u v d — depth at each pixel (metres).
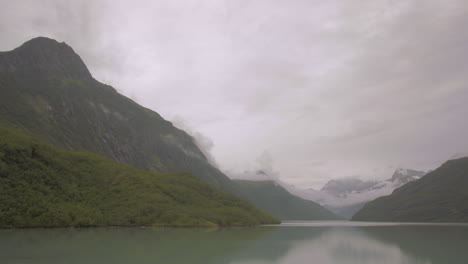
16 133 197.62
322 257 85.81
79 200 174.38
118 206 187.00
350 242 126.31
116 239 108.75
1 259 67.06
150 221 186.75
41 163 180.00
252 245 108.88
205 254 84.88
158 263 69.69
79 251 79.56
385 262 78.75
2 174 153.00
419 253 94.31
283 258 83.12
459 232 194.38
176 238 121.06
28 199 149.62
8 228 131.00
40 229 134.50
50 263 64.31
